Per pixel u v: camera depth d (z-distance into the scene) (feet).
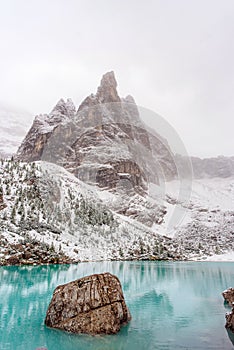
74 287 44.60
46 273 122.42
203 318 51.21
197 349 34.63
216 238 348.59
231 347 35.60
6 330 42.14
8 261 151.43
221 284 101.71
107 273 47.98
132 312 56.29
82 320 40.70
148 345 36.04
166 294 80.18
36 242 173.88
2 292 77.97
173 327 44.65
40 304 63.36
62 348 34.88
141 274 132.77
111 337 38.73
